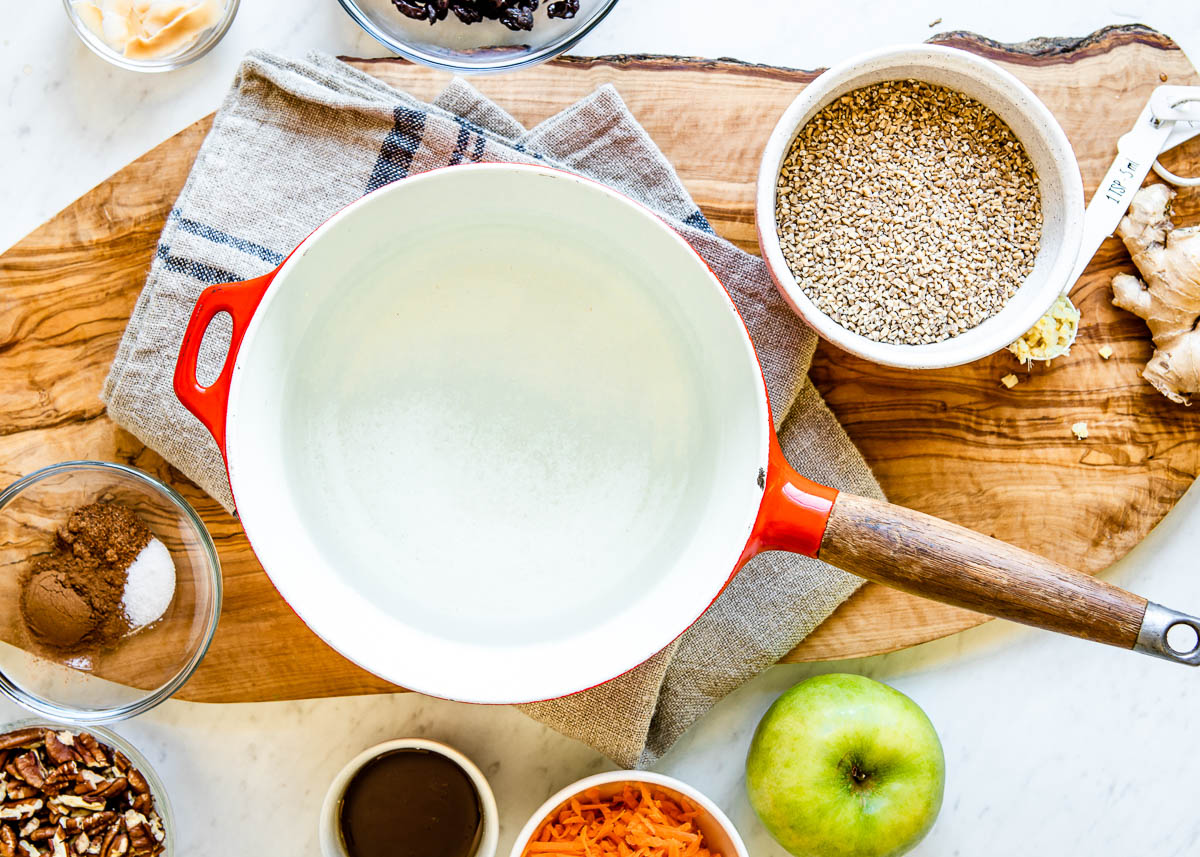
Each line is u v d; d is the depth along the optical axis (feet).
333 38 2.28
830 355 2.24
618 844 2.17
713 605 2.23
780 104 2.22
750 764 2.19
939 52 2.11
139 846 2.20
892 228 2.19
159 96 2.29
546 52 2.19
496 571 2.13
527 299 2.14
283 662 2.23
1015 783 2.32
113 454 2.21
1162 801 2.32
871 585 2.24
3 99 2.28
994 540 1.91
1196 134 2.22
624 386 2.14
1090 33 2.27
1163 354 2.20
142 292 2.15
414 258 2.11
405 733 2.29
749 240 2.23
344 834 2.21
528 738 2.30
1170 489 2.23
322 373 2.11
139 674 2.24
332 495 2.11
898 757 2.12
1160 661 2.32
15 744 2.18
